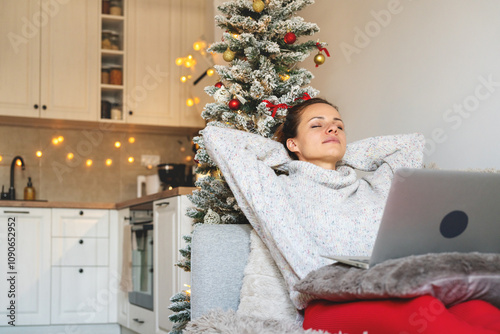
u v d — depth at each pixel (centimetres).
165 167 444
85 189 473
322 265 144
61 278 402
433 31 228
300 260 145
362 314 113
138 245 361
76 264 405
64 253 403
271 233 149
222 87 205
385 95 260
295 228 148
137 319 358
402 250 116
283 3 211
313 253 145
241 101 199
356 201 159
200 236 163
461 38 211
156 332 319
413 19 241
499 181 112
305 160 176
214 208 209
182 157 499
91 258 409
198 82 457
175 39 483
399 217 112
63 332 399
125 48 471
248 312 153
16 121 454
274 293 153
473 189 112
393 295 105
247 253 166
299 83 205
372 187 171
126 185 483
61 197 466
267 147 172
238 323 126
